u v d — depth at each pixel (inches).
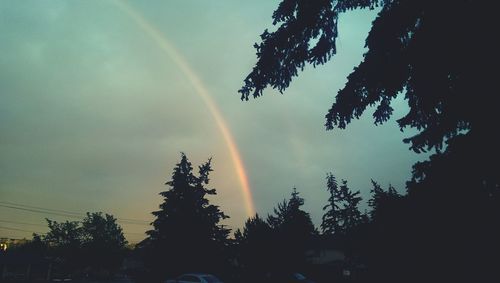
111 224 3545.8
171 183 1660.9
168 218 1584.6
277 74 405.7
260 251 1608.0
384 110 438.6
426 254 467.8
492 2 273.9
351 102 396.2
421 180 414.3
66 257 3070.9
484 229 387.2
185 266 1534.2
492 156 312.3
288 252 1614.2
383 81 365.1
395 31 339.9
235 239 1699.1
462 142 325.7
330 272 1707.7
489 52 287.4
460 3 286.7
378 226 627.5
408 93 389.7
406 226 505.7
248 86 408.2
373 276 670.5
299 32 392.5
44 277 2605.8
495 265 397.7
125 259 3078.2
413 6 324.8
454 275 435.8
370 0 402.6
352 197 2401.6
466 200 369.7
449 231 413.7
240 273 1659.7
